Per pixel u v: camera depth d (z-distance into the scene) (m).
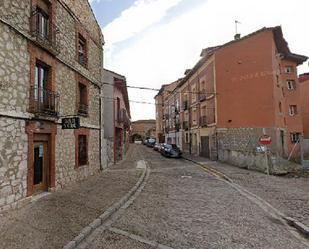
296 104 24.00
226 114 19.97
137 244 4.92
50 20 8.62
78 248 4.68
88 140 12.33
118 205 7.38
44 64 8.27
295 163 16.53
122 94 24.23
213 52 21.00
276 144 17.94
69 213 6.30
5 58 6.27
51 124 8.52
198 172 15.16
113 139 18.66
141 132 84.50
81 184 10.22
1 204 5.98
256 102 18.72
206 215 6.85
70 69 10.27
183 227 5.90
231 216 6.80
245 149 18.69
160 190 10.02
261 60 18.80
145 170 15.25
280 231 5.80
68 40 10.10
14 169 6.48
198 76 26.14
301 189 10.27
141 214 6.83
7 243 4.52
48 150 8.53
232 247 4.88
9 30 6.45
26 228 5.22
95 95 13.71
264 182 11.76
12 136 6.46
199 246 4.89
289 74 24.06
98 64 14.34
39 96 8.07
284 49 21.92
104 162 15.34
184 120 33.28
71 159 10.12
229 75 19.97
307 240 5.33
